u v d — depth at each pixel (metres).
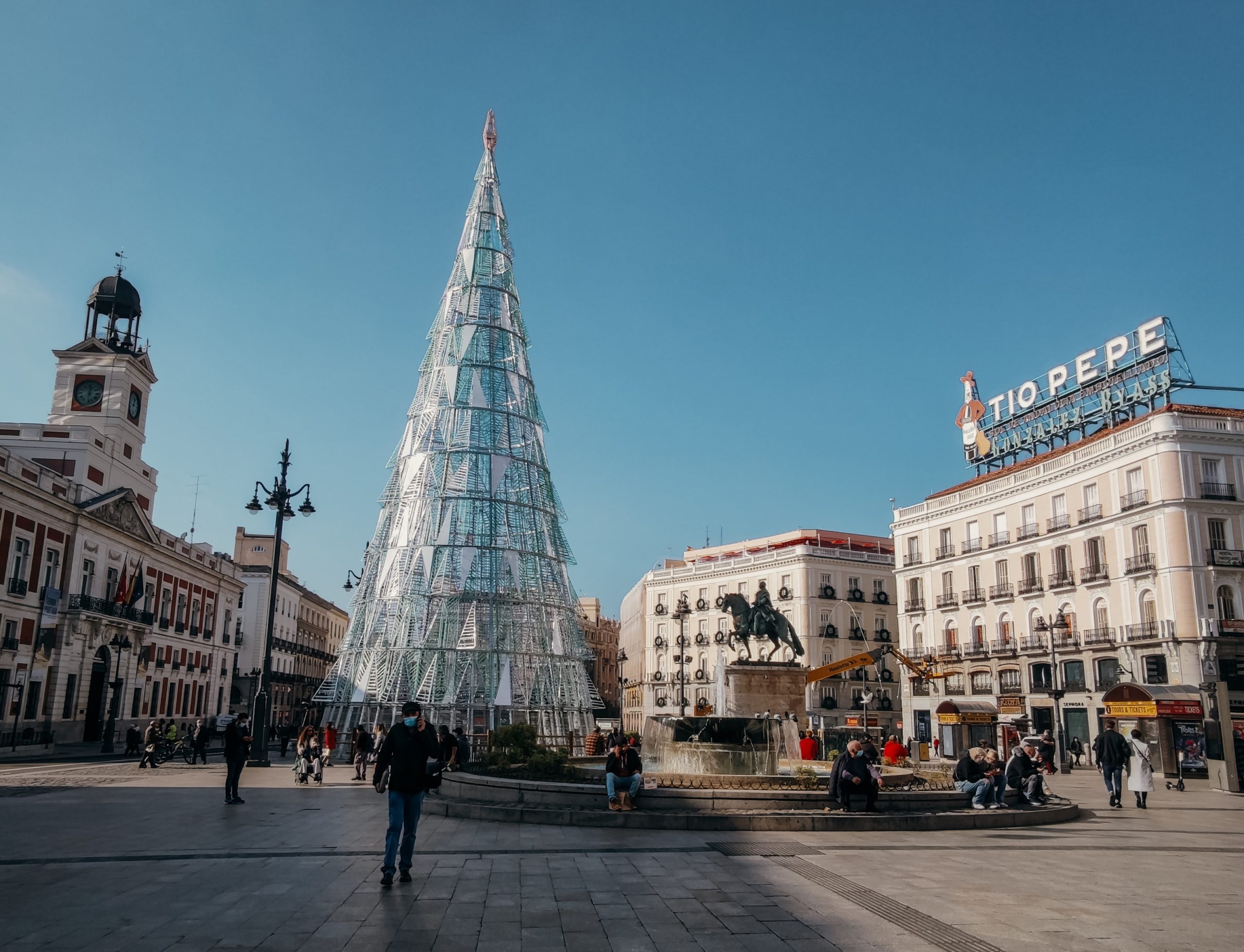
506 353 65.38
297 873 12.23
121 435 71.75
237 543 114.81
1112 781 24.64
